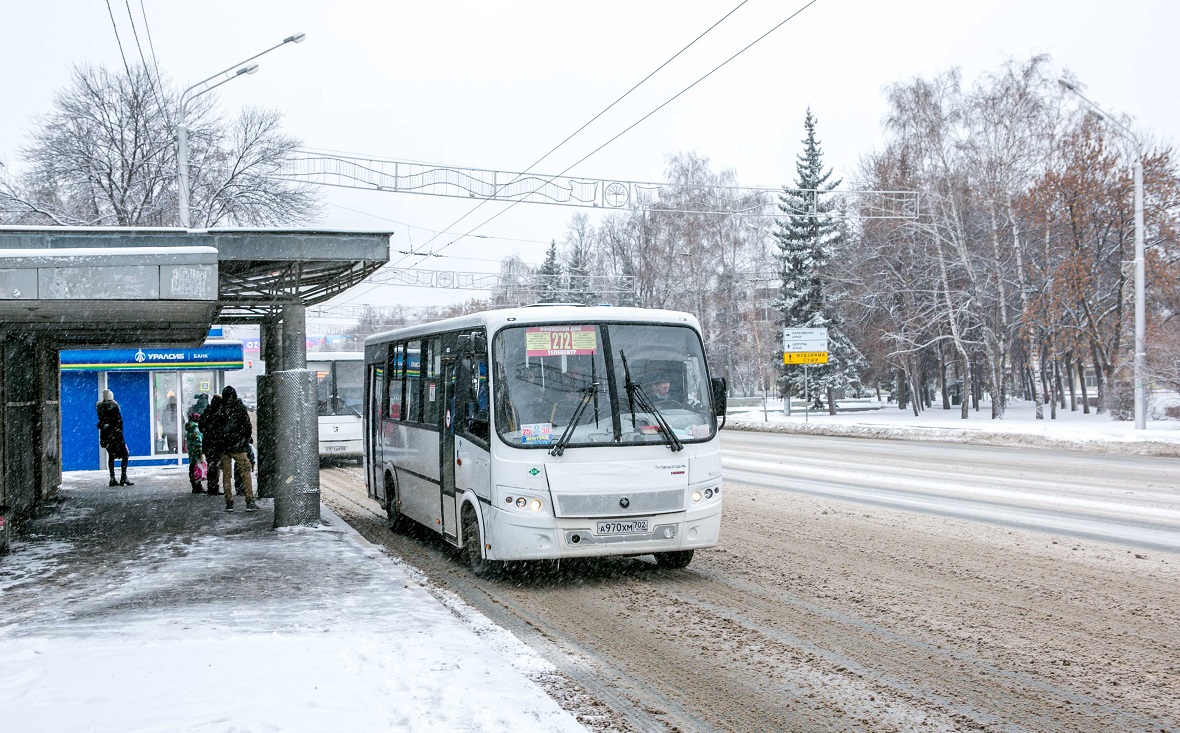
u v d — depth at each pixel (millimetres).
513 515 9688
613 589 9641
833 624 7898
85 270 9898
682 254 53625
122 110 31781
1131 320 41156
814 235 60188
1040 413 42812
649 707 5883
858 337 53812
